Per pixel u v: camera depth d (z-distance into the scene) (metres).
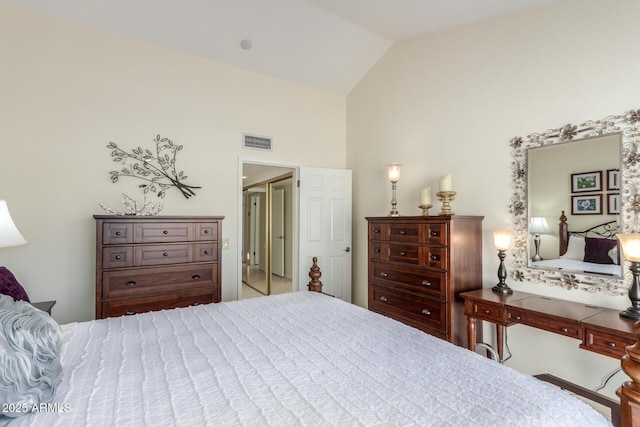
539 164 2.31
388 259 2.96
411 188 3.38
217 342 1.35
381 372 1.08
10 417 0.81
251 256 7.57
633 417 0.85
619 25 1.94
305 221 3.91
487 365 1.14
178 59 3.23
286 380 1.03
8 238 1.90
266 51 3.41
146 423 0.80
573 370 2.11
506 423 0.81
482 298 2.22
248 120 3.65
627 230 1.89
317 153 4.16
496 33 2.59
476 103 2.73
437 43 3.09
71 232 2.70
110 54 2.89
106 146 2.86
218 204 3.43
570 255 2.14
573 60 2.14
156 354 1.23
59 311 2.64
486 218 2.64
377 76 3.84
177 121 3.21
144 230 2.57
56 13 2.66
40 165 2.60
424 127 3.23
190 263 2.76
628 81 1.90
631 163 1.88
